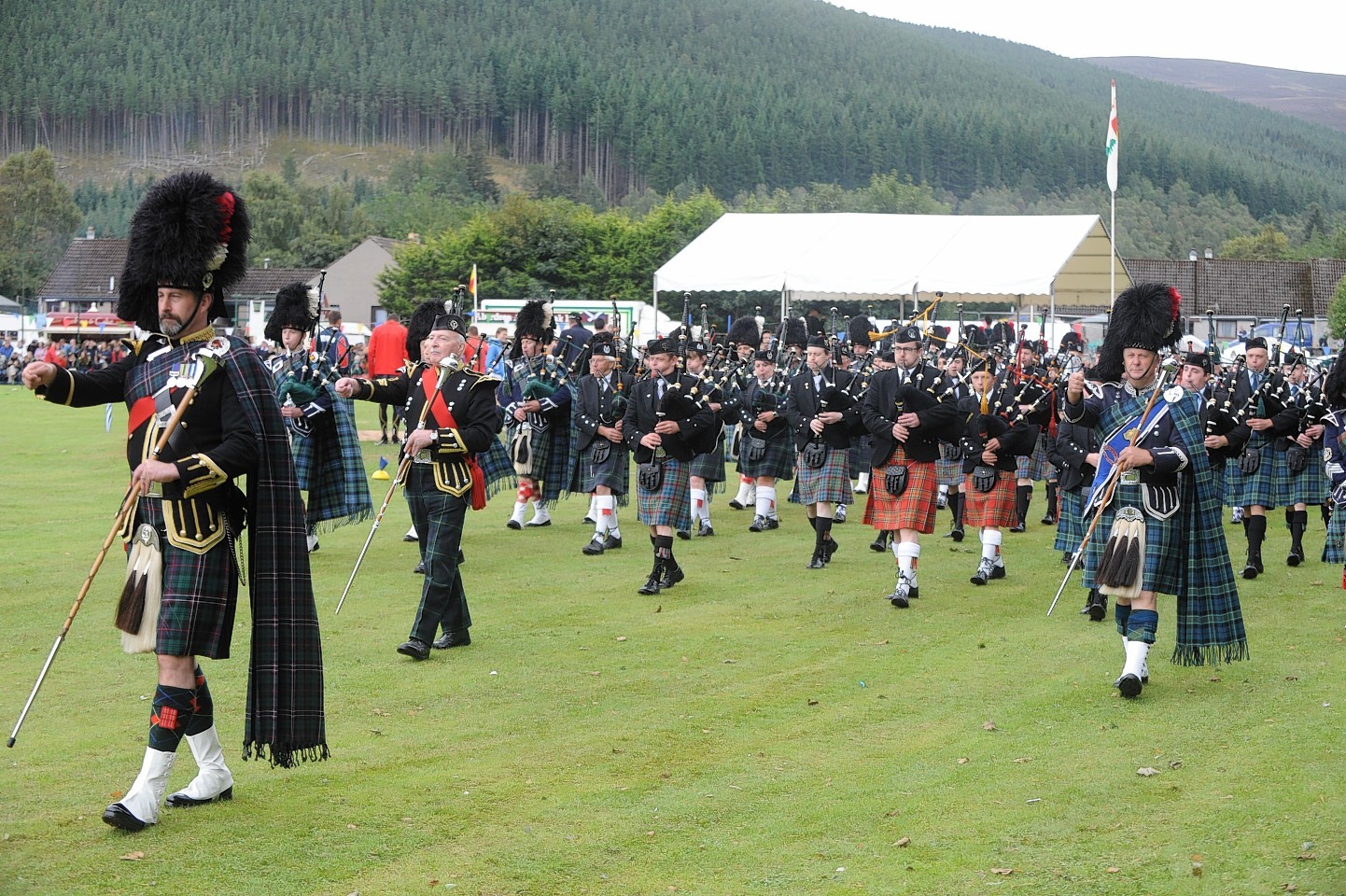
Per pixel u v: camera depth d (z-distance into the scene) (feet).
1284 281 165.17
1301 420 31.58
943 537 38.24
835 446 32.24
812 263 69.51
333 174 599.16
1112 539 20.66
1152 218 432.25
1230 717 19.04
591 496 38.93
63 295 199.62
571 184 414.00
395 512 40.45
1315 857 13.73
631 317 95.91
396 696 20.02
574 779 16.38
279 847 14.03
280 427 15.19
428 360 23.81
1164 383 21.25
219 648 14.84
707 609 26.73
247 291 191.11
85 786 15.76
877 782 16.33
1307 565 32.86
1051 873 13.48
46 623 24.09
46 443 61.52
